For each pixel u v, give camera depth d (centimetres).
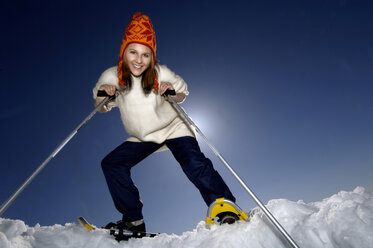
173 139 247
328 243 162
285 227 181
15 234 185
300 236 170
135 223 227
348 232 158
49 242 190
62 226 221
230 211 204
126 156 240
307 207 206
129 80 238
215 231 189
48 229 208
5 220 199
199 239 188
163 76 248
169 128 250
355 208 169
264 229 179
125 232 202
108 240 197
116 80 243
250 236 175
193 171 227
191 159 229
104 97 236
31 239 187
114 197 232
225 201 204
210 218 205
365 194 189
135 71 235
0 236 171
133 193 232
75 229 207
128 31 235
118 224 217
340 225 163
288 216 187
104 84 240
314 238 165
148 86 235
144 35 232
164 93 239
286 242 170
